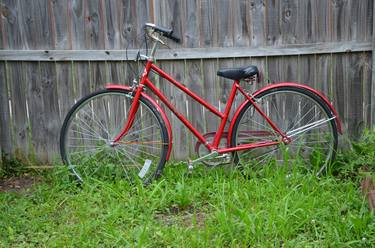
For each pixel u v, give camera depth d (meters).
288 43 4.18
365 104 4.28
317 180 3.82
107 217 3.36
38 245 3.12
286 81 4.26
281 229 3.06
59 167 4.10
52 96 4.36
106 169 4.05
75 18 4.20
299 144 4.05
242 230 3.09
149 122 4.29
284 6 4.13
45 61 4.29
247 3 4.12
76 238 3.13
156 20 4.17
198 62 4.25
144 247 2.98
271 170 3.95
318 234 3.03
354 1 4.11
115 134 4.19
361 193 3.50
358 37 4.16
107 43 4.23
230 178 3.80
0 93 4.36
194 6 4.14
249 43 4.18
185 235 3.10
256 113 4.24
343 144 4.31
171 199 3.60
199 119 4.34
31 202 3.70
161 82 4.29
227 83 4.27
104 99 4.32
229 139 4.01
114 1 4.15
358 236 2.95
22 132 4.43
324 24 4.15
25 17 4.21
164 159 3.94
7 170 4.39
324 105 3.97
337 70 4.24
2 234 3.20
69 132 4.32
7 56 4.26
